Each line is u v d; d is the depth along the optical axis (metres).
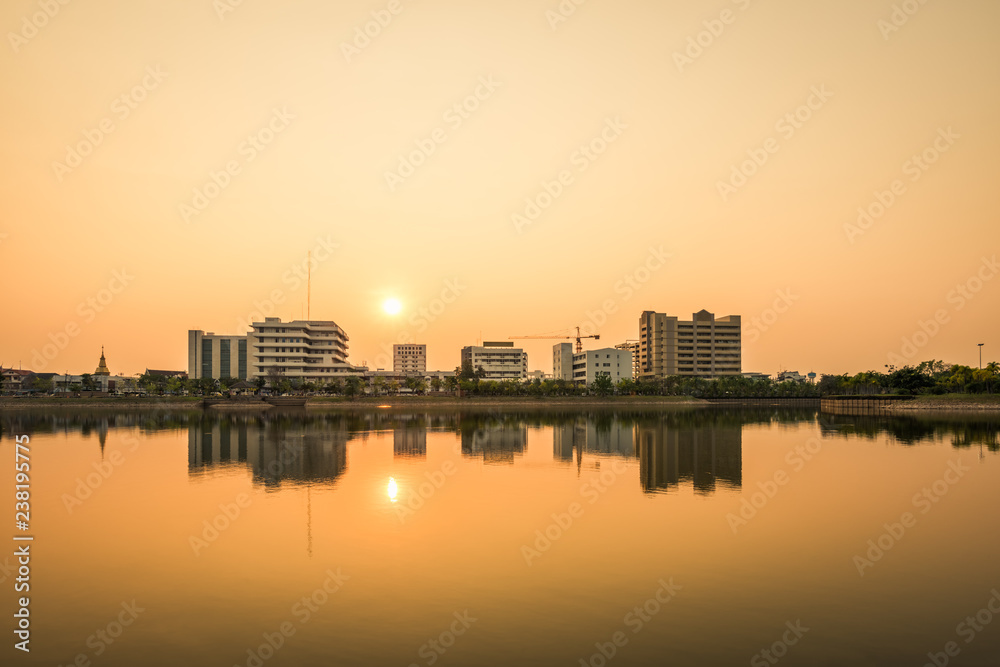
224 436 70.19
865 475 41.28
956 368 153.00
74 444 61.53
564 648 15.84
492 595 19.36
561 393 180.88
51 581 20.70
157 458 50.28
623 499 33.44
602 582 20.48
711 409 149.12
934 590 19.86
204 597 19.25
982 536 26.00
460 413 125.69
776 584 20.34
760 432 75.12
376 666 14.91
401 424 90.44
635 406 167.62
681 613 18.02
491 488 36.66
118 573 21.48
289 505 32.03
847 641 16.25
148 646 16.05
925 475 41.28
